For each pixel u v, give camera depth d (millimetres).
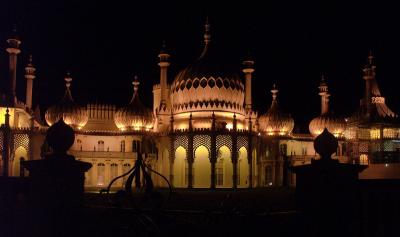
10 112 65750
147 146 70812
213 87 71188
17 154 65188
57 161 14141
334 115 79875
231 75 73250
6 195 14312
